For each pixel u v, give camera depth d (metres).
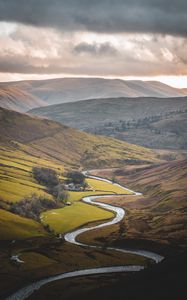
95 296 148.38
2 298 151.25
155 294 140.75
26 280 167.88
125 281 159.38
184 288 139.75
